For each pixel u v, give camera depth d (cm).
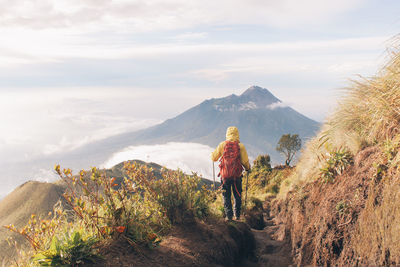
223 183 505
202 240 373
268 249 586
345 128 461
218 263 355
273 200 1309
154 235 309
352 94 465
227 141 521
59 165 270
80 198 277
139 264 261
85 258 243
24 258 247
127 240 289
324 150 526
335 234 322
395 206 223
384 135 350
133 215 312
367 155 354
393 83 353
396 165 253
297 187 720
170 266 279
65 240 251
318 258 348
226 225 478
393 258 211
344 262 290
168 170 419
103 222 291
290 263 473
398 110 330
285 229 613
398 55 347
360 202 307
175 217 389
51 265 228
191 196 419
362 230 273
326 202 376
